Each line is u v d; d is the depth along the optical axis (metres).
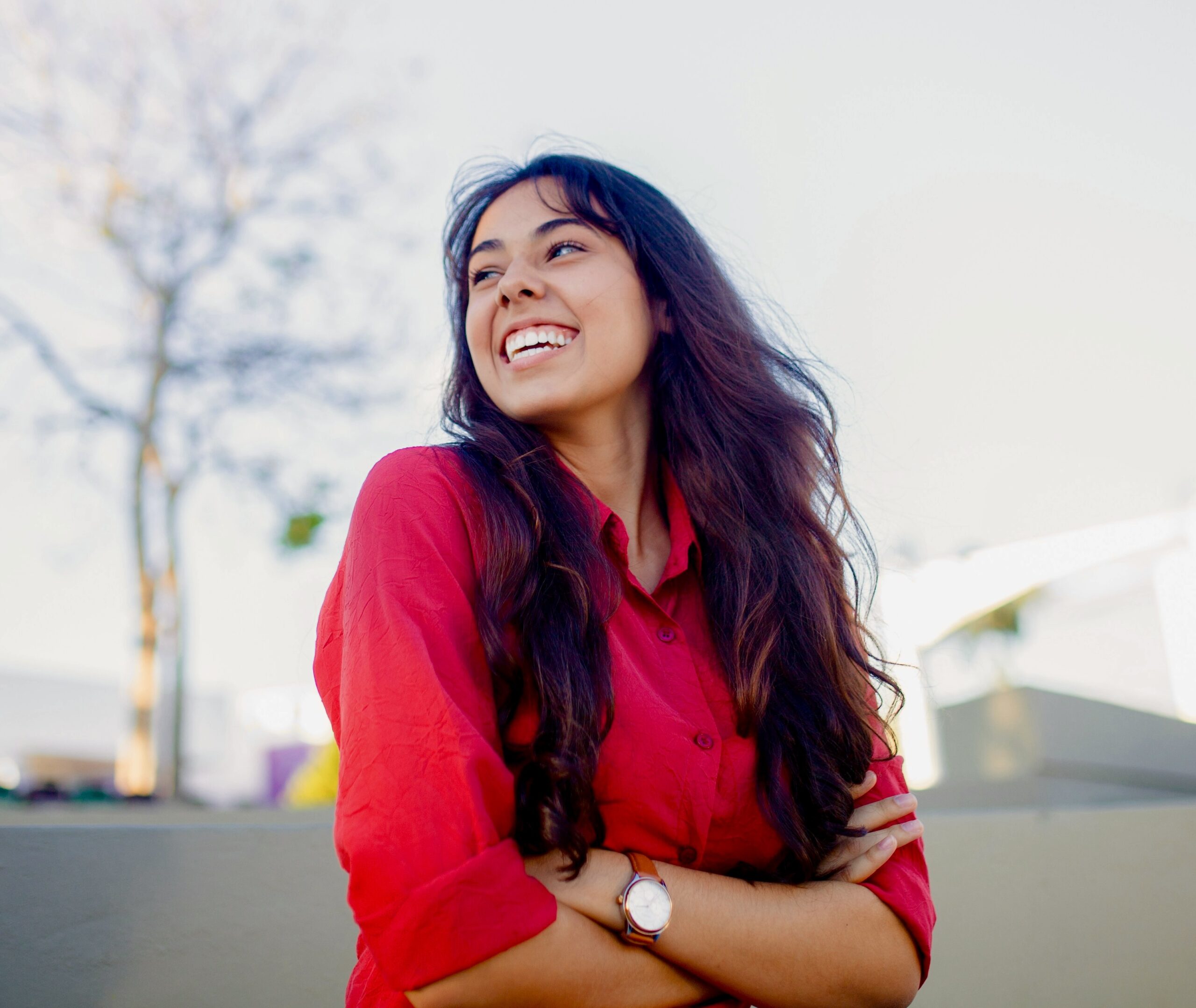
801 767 1.13
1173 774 5.48
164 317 10.00
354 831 0.91
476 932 0.84
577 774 0.99
